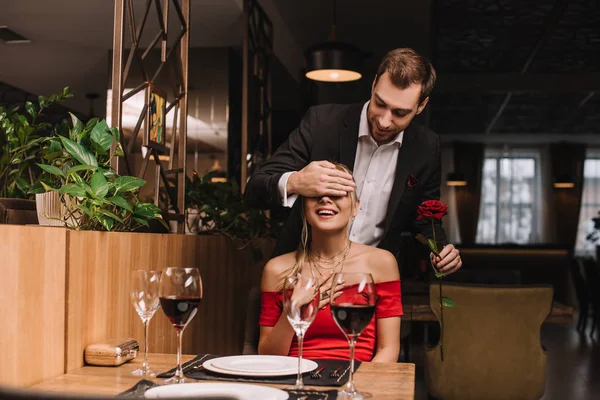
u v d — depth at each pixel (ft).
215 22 18.92
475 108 45.09
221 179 20.57
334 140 8.18
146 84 9.29
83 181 6.26
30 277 4.70
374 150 8.19
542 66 35.42
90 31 20.01
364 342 6.66
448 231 55.62
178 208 10.36
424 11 23.65
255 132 18.93
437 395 11.41
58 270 5.05
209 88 20.95
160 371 5.11
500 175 55.93
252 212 13.60
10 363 4.46
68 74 24.79
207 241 9.50
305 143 8.26
